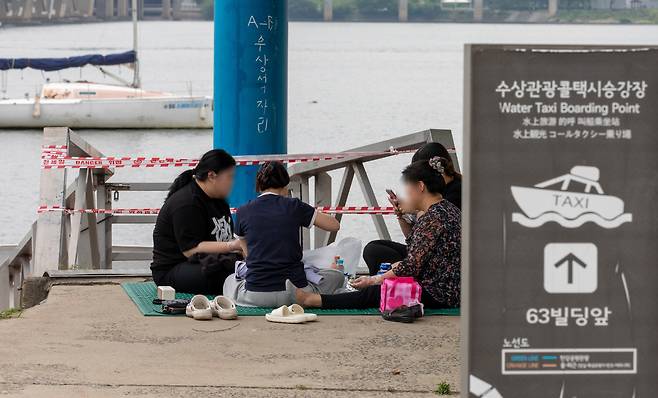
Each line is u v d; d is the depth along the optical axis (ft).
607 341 30.37
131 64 448.65
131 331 50.57
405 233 60.49
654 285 30.35
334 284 56.95
